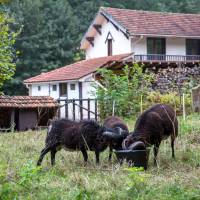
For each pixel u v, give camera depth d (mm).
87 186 9164
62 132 12055
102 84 28516
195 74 29891
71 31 61062
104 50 41312
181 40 40031
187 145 13648
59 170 11195
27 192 8859
